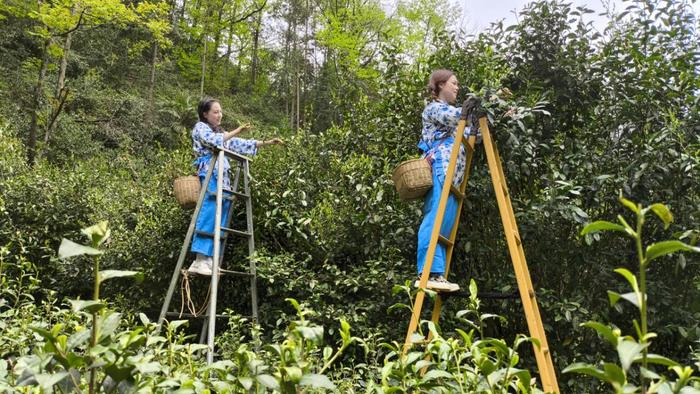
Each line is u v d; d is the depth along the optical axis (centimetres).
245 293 506
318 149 498
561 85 387
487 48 386
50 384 106
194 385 137
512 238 285
